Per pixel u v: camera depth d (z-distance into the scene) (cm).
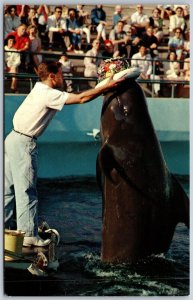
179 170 1916
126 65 1051
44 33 2006
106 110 1047
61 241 1320
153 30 2073
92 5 2064
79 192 1677
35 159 1182
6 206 1200
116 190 1073
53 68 1177
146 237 1101
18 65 1883
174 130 1916
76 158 1836
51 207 1543
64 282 1147
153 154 1055
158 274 1144
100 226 1420
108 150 1047
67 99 1145
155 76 2023
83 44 2052
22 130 1170
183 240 1330
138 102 1043
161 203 1076
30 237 1179
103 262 1141
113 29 2059
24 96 1759
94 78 1869
